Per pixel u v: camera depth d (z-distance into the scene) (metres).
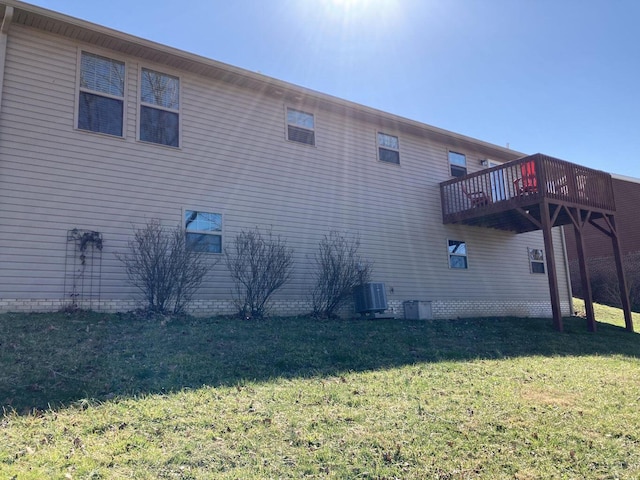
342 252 12.16
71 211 8.72
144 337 7.29
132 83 9.82
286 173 11.68
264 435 4.39
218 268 10.16
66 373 5.58
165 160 9.95
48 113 8.77
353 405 5.27
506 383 6.58
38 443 4.00
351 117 13.31
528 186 12.65
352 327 9.83
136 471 3.66
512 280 16.33
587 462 4.31
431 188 14.78
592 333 12.23
